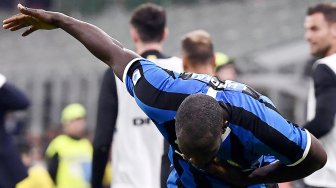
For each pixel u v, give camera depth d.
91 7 74.12
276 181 13.62
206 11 68.31
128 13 73.25
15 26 14.70
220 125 12.56
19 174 22.08
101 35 14.29
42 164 50.88
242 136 12.95
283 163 13.27
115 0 74.31
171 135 13.66
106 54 14.17
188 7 70.44
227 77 26.06
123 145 20.62
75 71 56.59
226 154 13.18
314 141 13.09
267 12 62.28
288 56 46.38
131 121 20.47
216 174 13.37
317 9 20.58
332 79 19.09
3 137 21.98
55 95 57.62
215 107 12.59
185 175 14.12
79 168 36.66
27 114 58.53
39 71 60.19
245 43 55.75
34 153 50.62
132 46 65.06
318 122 19.05
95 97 54.41
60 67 59.78
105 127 20.27
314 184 19.78
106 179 37.41
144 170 20.55
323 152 13.22
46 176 36.62
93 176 20.66
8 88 21.78
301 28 55.41
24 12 14.33
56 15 14.36
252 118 12.88
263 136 12.86
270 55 46.97
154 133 20.50
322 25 20.58
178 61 20.69
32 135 55.25
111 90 20.28
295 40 50.88
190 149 12.58
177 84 13.47
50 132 52.16
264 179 13.56
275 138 12.84
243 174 13.58
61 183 36.44
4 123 22.06
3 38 75.94
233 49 54.78
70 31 14.36
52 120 57.28
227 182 13.89
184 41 19.78
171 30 66.25
